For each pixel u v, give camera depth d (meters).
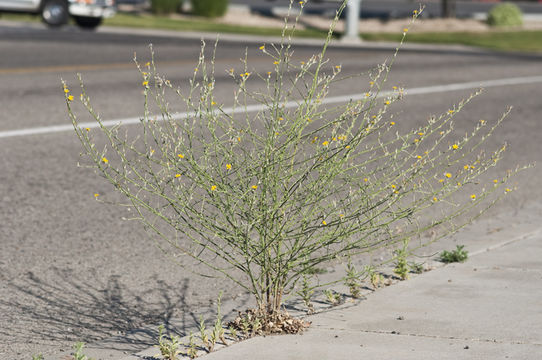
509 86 18.53
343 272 6.34
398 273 6.05
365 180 6.17
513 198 9.00
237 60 21.92
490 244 7.02
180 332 5.26
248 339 4.94
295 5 49.81
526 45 33.78
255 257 5.10
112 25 34.00
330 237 5.22
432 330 4.99
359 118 12.34
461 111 14.68
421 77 19.59
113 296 5.96
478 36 37.47
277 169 5.15
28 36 27.06
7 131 11.51
